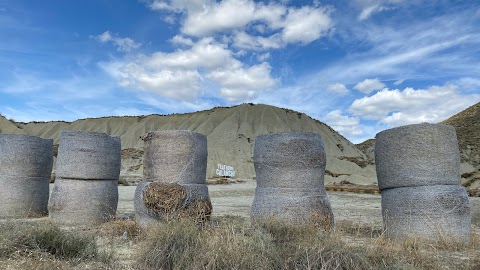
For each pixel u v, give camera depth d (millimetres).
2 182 11023
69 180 9859
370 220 11430
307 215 7711
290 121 89938
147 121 91750
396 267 4891
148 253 5316
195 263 4871
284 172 8008
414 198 7637
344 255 5000
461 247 7098
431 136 7723
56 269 4992
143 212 8117
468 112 63188
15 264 5020
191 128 86688
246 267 4762
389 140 8109
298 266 4930
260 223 6445
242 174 56594
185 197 8094
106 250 6250
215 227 6121
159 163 8508
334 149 80375
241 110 89625
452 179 7723
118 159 10547
